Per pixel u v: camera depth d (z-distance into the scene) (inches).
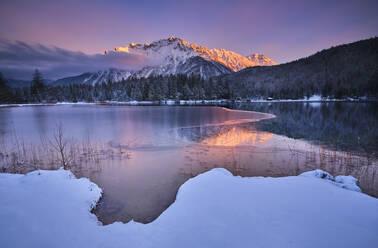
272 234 146.2
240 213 178.2
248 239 142.6
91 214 216.4
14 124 1038.4
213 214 179.9
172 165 430.3
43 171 302.8
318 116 1277.1
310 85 5753.0
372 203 188.7
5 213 169.5
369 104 2458.2
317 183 240.8
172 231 161.8
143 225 176.4
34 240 144.3
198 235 152.3
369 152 502.0
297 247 131.1
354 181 272.7
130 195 297.4
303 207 183.9
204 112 1675.7
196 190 233.0
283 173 381.7
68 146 590.6
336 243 133.2
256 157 477.7
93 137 712.4
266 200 200.4
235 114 1485.0
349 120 1066.7
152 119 1217.4
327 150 524.4
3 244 135.6
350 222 157.8
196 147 571.8
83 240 153.4
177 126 944.3
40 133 794.8
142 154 509.7
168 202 278.4
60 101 3924.7
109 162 451.8
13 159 470.6
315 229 149.8
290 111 1686.8
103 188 320.2
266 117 1272.1
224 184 245.9
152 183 341.7
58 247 141.3
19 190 220.5
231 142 625.9
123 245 147.8
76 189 265.0
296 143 603.8
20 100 3287.4
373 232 143.9
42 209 189.2
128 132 802.8
